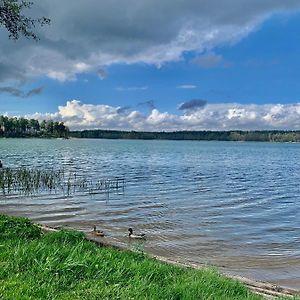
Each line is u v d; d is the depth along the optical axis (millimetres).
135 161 76250
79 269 7473
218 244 17656
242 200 31078
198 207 27250
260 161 89688
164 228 20422
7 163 60438
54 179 39656
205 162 79750
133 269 8102
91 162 70000
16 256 7637
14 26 17172
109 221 21750
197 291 7543
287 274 13984
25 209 24703
